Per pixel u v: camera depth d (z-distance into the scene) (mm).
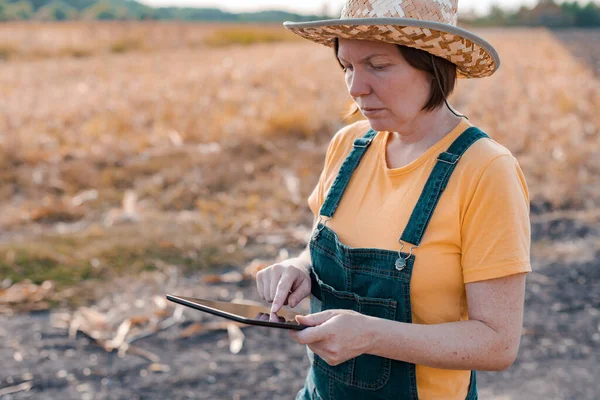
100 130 10297
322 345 1463
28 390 3846
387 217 1624
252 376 4051
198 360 4219
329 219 1759
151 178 8078
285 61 21234
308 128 10359
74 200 7270
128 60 23953
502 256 1475
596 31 69750
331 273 1719
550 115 11930
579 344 4434
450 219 1532
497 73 18453
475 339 1485
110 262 5551
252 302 4977
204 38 36719
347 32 1482
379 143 1752
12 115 11156
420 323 1582
